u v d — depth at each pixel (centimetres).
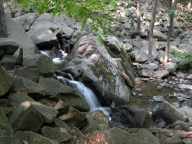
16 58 955
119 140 736
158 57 2005
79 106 862
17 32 1364
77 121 789
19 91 743
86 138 725
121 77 1500
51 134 677
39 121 664
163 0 2977
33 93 764
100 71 1377
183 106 1418
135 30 2356
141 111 1134
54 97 796
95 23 488
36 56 1112
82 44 1496
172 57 2062
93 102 1289
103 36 509
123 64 1642
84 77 1312
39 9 466
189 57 2002
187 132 952
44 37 1562
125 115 1147
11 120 641
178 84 1698
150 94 1537
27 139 615
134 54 1939
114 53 1670
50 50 1559
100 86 1327
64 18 1766
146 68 1828
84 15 454
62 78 1230
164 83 1692
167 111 1166
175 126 1091
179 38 2506
